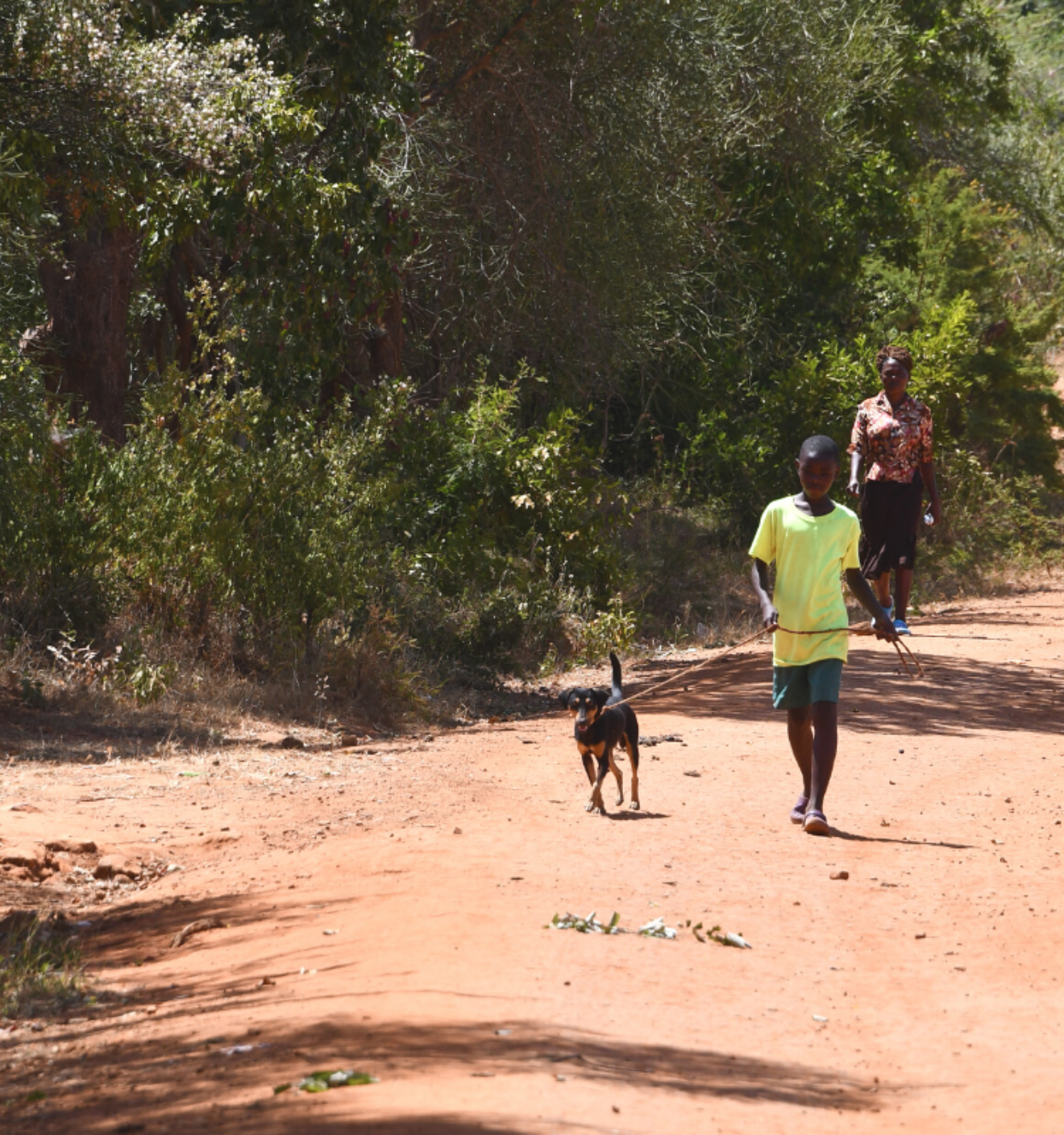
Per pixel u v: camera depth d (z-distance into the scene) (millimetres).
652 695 28438
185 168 24422
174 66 22156
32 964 11156
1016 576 55188
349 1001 9062
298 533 27719
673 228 44188
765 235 51906
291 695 25312
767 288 57656
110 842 15383
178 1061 8211
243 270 28922
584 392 47125
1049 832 15914
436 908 11531
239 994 9852
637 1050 8172
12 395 24750
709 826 15414
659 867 13398
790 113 48250
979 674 29344
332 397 38281
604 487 38844
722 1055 8273
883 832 15625
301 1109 6879
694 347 54000
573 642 36031
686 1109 7078
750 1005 9492
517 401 41094
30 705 22719
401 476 36250
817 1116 7258
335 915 11852
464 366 48000
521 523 37375
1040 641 35188
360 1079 7301
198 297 36594
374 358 39375
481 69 39062
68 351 32594
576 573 37625
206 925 12023
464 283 42469
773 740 21750
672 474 55875
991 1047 8836
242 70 25938
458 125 38938
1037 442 69812
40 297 38375
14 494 24906
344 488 30938
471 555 35281
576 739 15891
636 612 39906
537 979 9578
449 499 36438
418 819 15750
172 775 19266
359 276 28797
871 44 56500
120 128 22141
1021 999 9977
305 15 26797
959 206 65750
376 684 27062
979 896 12906
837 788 18078
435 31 38938
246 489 27703
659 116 42344
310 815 16453
